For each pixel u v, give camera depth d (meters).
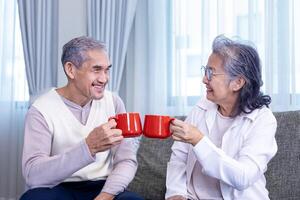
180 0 2.48
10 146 2.87
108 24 2.56
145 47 2.63
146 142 1.99
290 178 1.63
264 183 1.40
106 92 1.65
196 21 2.48
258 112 1.41
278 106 2.24
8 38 2.86
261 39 2.31
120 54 2.58
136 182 1.89
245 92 1.38
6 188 2.88
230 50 1.36
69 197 1.36
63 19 2.73
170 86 2.57
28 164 1.32
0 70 2.86
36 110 1.45
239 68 1.35
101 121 1.54
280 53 2.25
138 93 2.62
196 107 1.57
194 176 1.47
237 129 1.39
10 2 2.86
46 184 1.30
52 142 1.46
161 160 1.90
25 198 1.23
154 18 2.54
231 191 1.35
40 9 2.71
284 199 1.61
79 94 1.48
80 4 2.72
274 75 2.25
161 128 1.24
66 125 1.46
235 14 2.36
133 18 2.61
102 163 1.54
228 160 1.23
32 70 2.71
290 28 2.24
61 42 2.72
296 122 1.72
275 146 1.36
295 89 2.21
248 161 1.27
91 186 1.48
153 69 2.54
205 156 1.24
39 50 2.70
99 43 1.45
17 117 2.88
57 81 2.72
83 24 2.72
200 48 2.46
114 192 1.39
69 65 1.43
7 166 2.89
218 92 1.37
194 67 2.48
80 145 1.24
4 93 2.86
